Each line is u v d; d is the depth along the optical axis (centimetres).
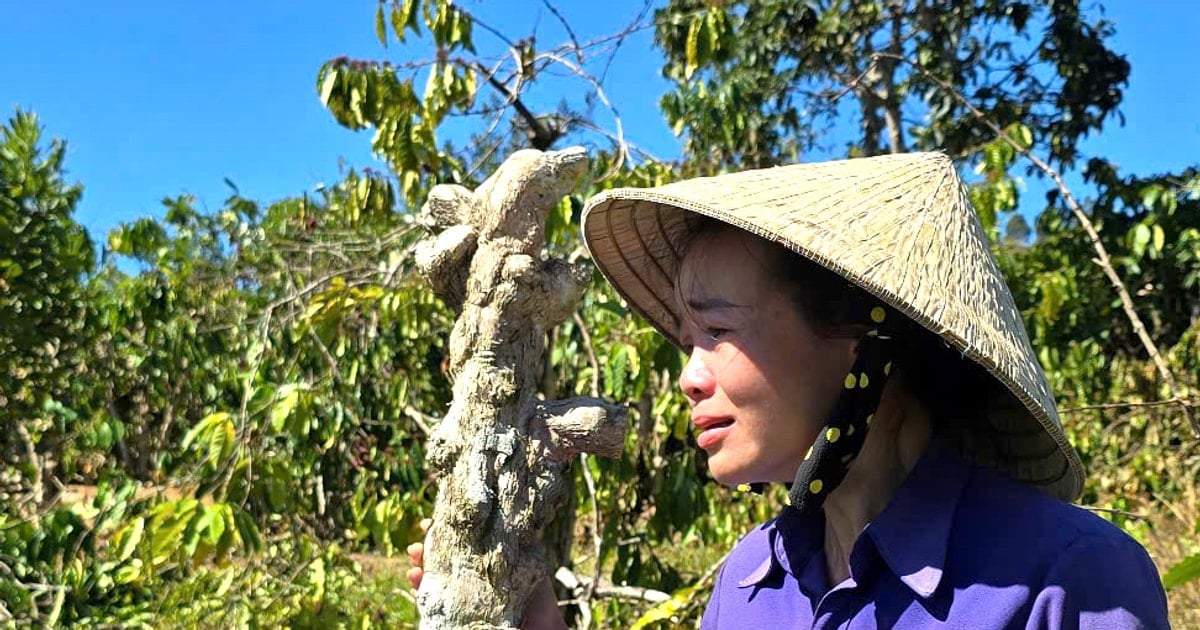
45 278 525
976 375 103
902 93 763
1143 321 562
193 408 573
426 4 299
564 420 104
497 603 100
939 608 89
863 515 102
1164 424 401
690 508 299
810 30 734
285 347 339
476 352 105
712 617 125
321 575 285
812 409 97
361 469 349
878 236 91
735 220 91
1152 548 344
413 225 297
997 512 93
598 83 298
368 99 302
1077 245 550
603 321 317
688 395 103
